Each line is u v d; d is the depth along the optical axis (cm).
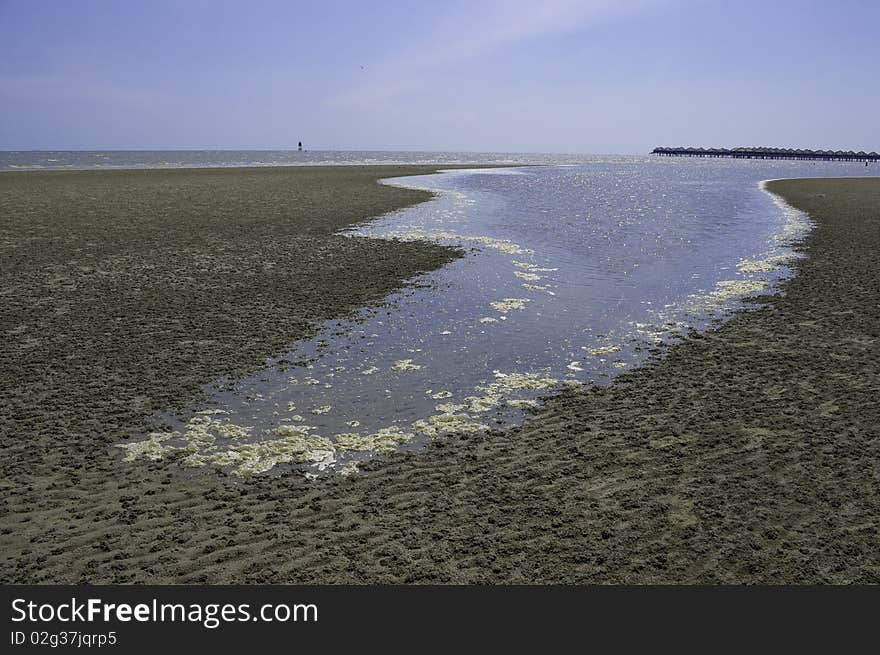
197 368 1105
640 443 844
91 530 659
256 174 6247
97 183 4716
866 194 4278
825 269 1853
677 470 772
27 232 2402
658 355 1191
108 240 2250
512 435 880
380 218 2941
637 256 2136
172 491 737
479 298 1580
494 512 691
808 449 816
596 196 4441
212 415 933
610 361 1166
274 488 746
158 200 3528
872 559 604
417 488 744
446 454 827
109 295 1542
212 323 1346
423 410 962
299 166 8675
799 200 3962
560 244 2355
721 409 943
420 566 605
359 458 820
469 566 605
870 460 784
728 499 709
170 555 622
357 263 1942
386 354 1194
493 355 1196
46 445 833
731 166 12550
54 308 1433
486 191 4791
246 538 648
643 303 1552
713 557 612
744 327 1342
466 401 995
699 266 1978
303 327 1337
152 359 1138
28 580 586
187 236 2344
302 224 2692
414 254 2094
